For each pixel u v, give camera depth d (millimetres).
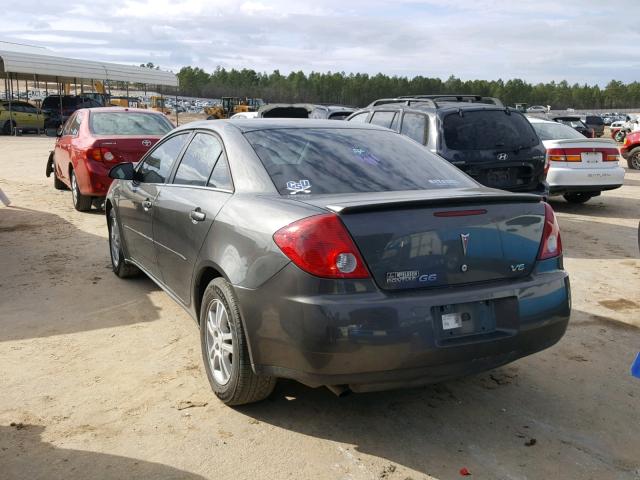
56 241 7852
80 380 3943
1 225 8852
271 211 3250
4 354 4332
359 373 2947
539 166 8016
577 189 10312
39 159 19656
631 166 17750
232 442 3232
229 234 3439
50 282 6062
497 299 3199
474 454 3146
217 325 3623
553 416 3543
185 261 4066
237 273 3283
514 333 3219
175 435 3297
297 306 2951
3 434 3289
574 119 23828
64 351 4398
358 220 2984
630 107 188500
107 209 6219
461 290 3117
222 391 3549
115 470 2977
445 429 3387
